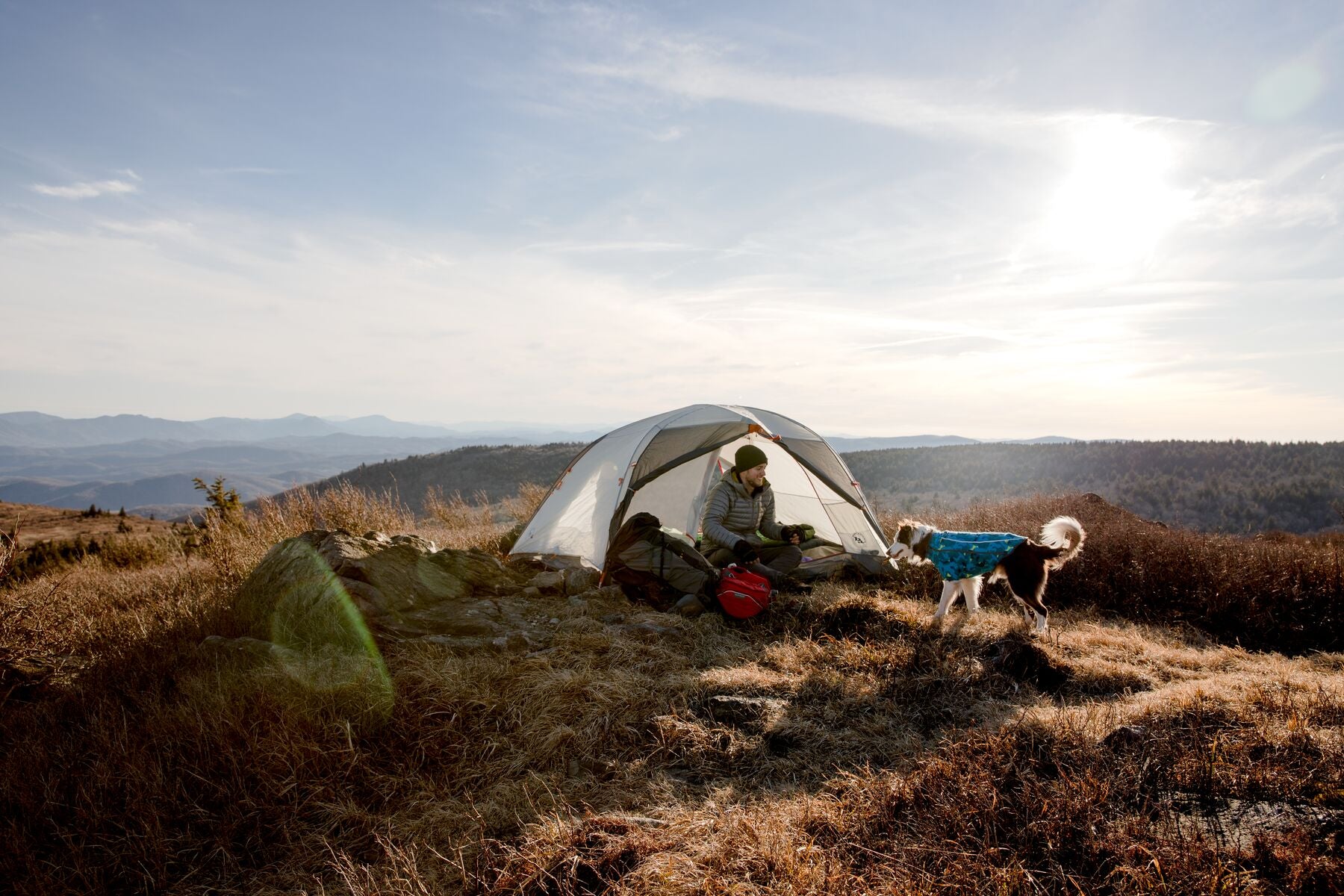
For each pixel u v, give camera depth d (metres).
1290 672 5.10
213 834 3.20
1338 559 7.66
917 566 7.68
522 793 3.43
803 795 3.29
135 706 4.25
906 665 4.93
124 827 3.13
